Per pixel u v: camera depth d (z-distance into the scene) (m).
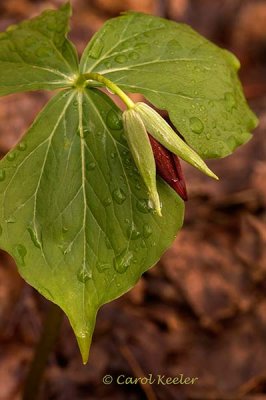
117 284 0.43
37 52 0.45
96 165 0.44
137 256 0.43
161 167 0.43
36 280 0.43
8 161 0.43
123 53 0.46
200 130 0.44
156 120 0.43
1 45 0.45
